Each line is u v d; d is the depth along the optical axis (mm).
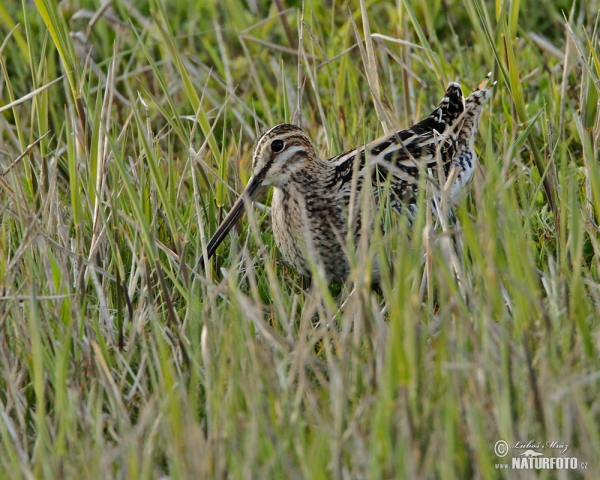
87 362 9414
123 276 10266
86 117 11695
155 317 9289
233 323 8773
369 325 8719
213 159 13484
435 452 7434
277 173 11828
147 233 9781
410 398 7633
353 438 7805
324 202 11797
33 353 8375
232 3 16328
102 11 14594
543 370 7781
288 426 7844
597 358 8398
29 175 12039
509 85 12055
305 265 11938
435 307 10539
